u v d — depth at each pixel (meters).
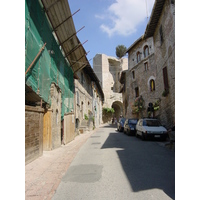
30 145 6.36
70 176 5.16
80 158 7.47
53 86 9.21
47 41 8.27
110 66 57.00
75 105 16.45
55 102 9.65
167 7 12.70
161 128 12.59
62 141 11.30
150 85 19.86
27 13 5.61
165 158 7.09
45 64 7.75
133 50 24.70
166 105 14.27
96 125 31.23
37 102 7.99
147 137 12.12
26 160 5.99
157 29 16.28
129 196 3.76
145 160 6.80
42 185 4.44
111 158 7.25
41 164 6.25
